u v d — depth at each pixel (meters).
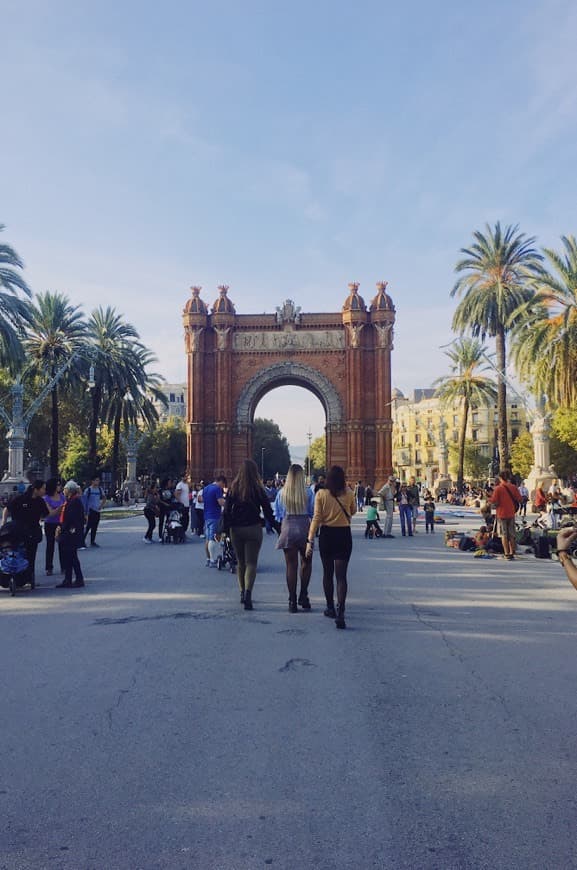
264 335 70.38
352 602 12.80
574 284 37.66
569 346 36.31
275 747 5.75
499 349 48.94
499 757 5.54
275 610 12.02
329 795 4.88
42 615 11.62
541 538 20.59
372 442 68.62
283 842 4.27
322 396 69.94
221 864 4.04
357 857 4.10
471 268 49.72
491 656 8.74
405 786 5.02
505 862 4.05
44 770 5.32
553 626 10.59
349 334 69.06
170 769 5.32
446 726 6.24
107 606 12.42
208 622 10.95
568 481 80.88
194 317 70.00
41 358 54.34
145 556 21.20
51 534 17.22
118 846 4.24
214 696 7.13
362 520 44.66
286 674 7.94
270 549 23.59
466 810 4.66
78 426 77.44
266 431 160.38
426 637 9.84
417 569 18.03
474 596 13.48
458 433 142.00
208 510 18.27
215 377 70.00
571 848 4.20
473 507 61.00
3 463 76.88
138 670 8.12
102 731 6.13
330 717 6.48
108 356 58.94
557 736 6.00
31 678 7.82
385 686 7.47
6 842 4.29
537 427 48.56
